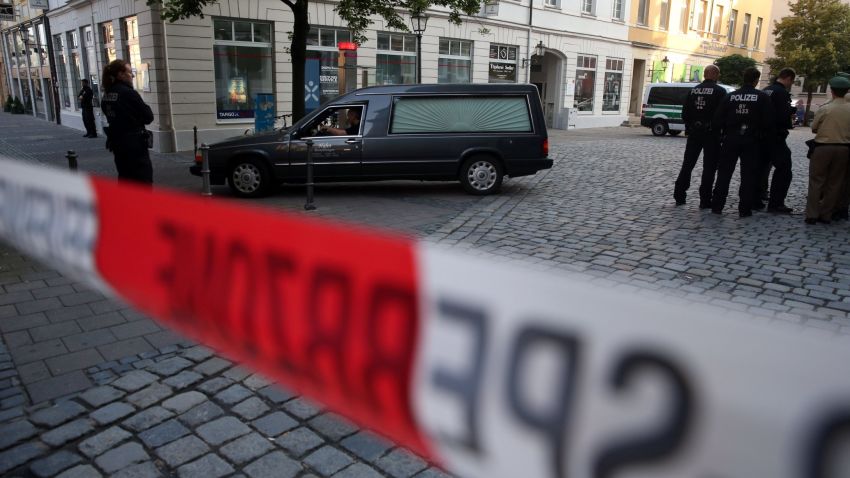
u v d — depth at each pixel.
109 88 6.49
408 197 9.27
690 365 0.77
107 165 12.95
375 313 1.19
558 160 14.11
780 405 0.70
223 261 1.50
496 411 1.02
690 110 7.96
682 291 4.82
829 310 4.41
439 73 21.41
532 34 24.36
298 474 2.60
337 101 9.25
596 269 5.40
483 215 7.77
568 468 0.94
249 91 16.36
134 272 1.76
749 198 7.46
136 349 3.74
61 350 3.72
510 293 0.97
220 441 2.83
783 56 35.44
